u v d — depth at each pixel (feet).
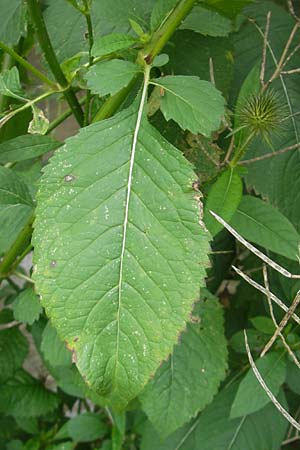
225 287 2.08
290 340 1.74
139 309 1.15
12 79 1.41
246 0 1.42
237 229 1.43
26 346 2.15
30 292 1.77
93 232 1.16
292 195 1.69
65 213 1.17
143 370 1.15
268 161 1.69
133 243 1.16
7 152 1.45
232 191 1.35
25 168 2.02
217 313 1.74
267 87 1.56
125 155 1.19
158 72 1.58
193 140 1.57
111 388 1.16
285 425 1.86
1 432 2.44
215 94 1.22
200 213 1.16
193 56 1.60
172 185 1.17
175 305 1.14
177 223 1.16
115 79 1.24
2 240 1.55
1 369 2.11
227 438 1.87
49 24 1.65
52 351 1.78
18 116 1.82
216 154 1.56
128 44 1.29
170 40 1.58
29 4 1.35
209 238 1.15
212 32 1.48
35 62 2.01
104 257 1.16
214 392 1.72
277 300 1.29
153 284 1.15
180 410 1.71
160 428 1.71
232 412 1.66
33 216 1.50
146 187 1.17
